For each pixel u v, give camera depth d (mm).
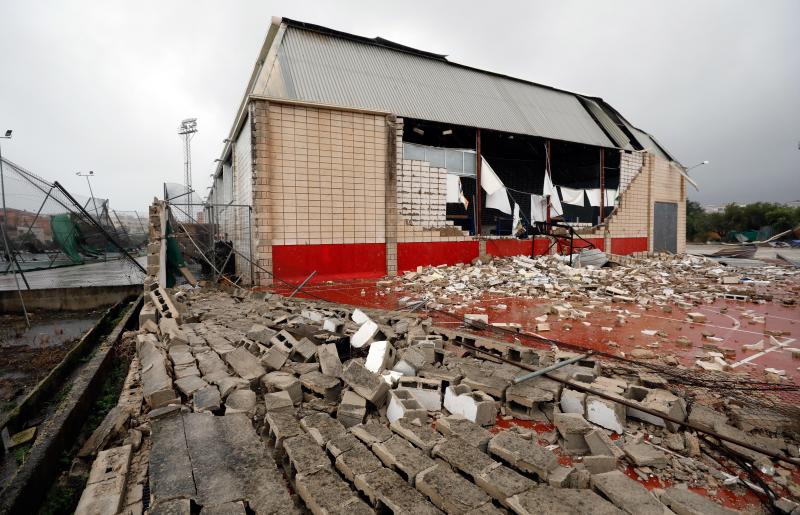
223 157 19938
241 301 10641
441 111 16938
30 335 9906
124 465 3109
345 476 2971
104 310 12828
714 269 17531
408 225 15680
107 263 22891
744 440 3488
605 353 6121
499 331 7262
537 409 4176
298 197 13516
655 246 24609
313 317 7238
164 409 3873
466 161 17406
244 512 2480
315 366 5035
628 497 2631
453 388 4277
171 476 2869
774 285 14172
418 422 3727
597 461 3109
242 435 3475
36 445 3568
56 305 12477
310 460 3020
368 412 4191
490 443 3211
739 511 2824
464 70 20000
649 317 9008
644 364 5586
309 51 15633
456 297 11250
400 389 4316
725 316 9195
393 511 2518
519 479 2766
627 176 22875
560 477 2781
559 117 21312
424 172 16031
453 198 17125
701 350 6605
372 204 14781
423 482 2746
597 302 10555
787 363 6012
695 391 4738
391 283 13461
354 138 14367
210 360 5312
